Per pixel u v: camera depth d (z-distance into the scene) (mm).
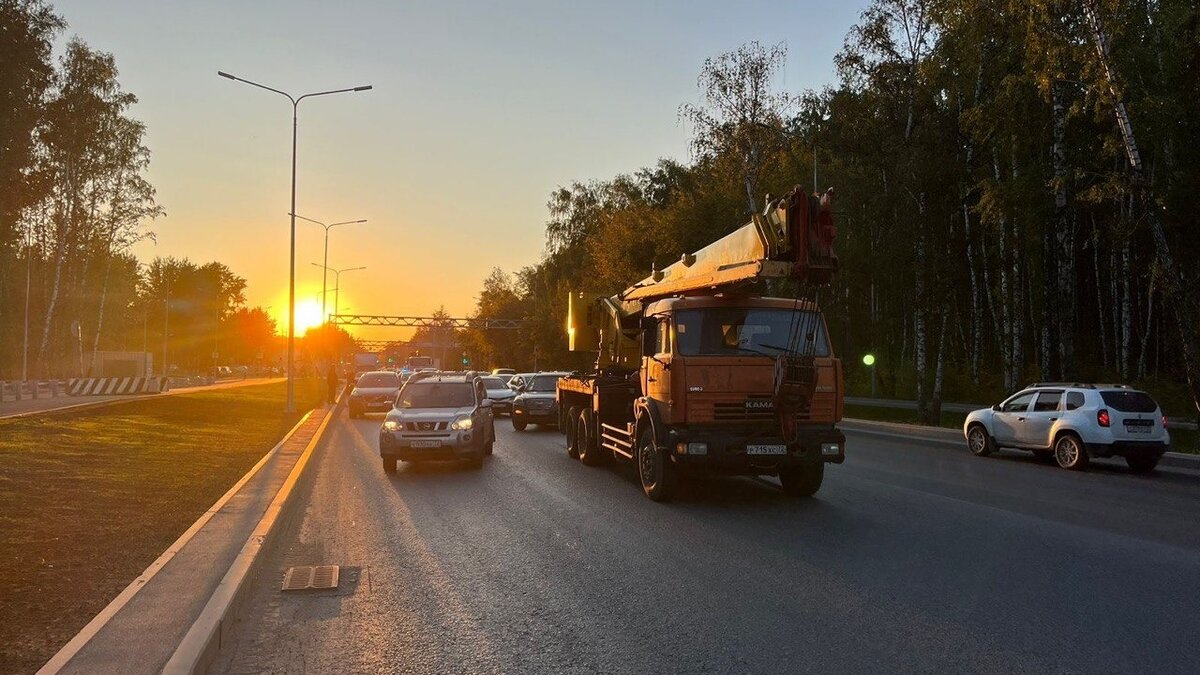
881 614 6109
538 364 72875
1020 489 12961
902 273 31391
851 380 58281
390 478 14383
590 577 7332
